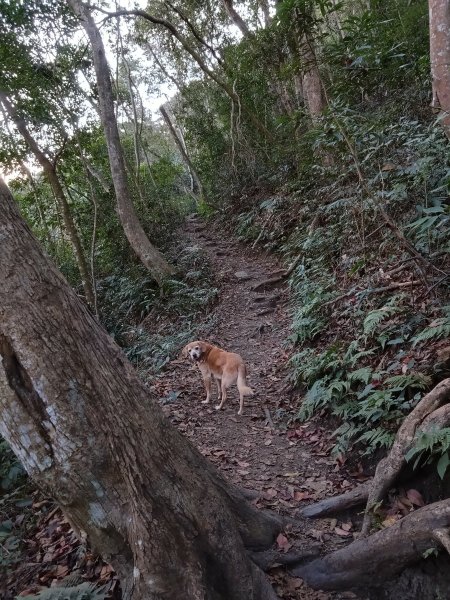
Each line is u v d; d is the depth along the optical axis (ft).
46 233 47.62
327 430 17.56
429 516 9.93
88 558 12.09
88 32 39.78
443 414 11.41
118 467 8.54
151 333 38.14
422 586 10.43
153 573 8.57
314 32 20.01
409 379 14.82
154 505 8.79
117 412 8.71
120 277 49.96
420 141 21.09
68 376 8.18
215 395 22.88
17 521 14.89
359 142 21.79
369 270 23.56
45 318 8.19
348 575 10.94
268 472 15.78
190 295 39.99
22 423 8.03
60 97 35.50
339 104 22.39
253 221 50.14
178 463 9.58
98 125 51.55
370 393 16.56
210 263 46.80
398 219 22.24
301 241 36.52
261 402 21.42
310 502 14.01
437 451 11.48
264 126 56.24
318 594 10.99
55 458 8.15
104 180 56.24
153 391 23.85
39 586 11.78
